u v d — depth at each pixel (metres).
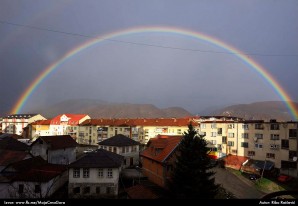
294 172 65.31
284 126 68.94
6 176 47.34
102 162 48.47
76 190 47.66
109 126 119.56
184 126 106.44
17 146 71.31
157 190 48.19
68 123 132.25
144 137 113.69
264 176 65.56
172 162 49.69
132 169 66.12
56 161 69.50
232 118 134.38
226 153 82.12
